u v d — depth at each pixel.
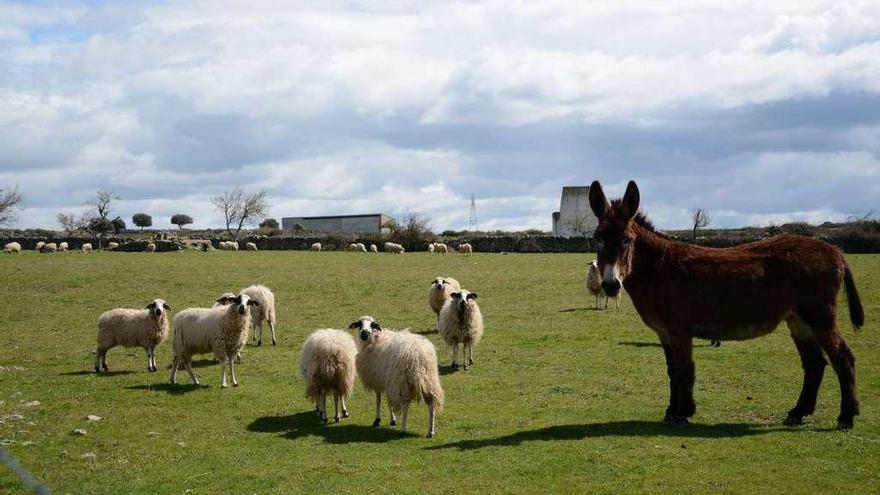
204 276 47.94
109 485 11.07
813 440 12.01
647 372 18.86
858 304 13.05
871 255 58.88
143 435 14.03
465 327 20.33
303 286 42.50
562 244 81.62
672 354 13.19
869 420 13.26
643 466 10.92
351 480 10.96
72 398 17.39
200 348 18.78
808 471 10.50
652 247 12.83
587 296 36.53
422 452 12.31
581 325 27.50
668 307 12.84
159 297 38.12
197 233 119.62
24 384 19.20
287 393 17.75
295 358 22.78
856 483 10.00
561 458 11.49
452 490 10.34
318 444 13.11
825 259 12.59
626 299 34.88
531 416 14.70
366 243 88.75
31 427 14.73
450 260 64.25
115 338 21.06
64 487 11.02
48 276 47.19
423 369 13.32
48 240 88.25
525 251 82.88
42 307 35.22
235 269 53.47
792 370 18.28
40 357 23.58
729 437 12.31
